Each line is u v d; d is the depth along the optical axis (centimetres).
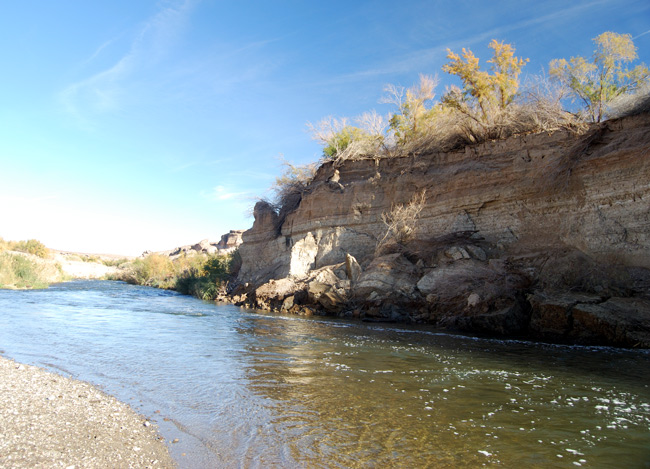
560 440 557
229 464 484
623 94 1889
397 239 2225
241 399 725
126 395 743
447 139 2348
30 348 1147
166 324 1703
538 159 1861
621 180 1547
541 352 1154
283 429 592
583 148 1666
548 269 1578
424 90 2905
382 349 1179
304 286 2338
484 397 738
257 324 1731
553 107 1975
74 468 449
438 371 925
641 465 487
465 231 2012
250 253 3441
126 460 482
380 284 1988
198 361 1020
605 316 1273
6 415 582
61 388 744
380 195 2533
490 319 1504
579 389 790
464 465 485
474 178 2058
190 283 4134
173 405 692
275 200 3441
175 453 511
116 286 5028
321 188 2823
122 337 1362
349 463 489
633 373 915
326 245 2650
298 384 819
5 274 3828
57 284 4700
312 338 1370
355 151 2942
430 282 1864
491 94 2347
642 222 1467
